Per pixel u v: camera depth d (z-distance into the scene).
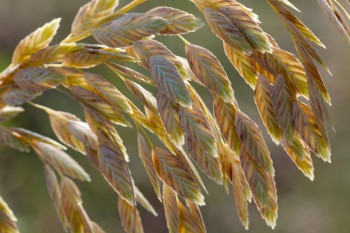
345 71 1.42
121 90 1.24
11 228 0.26
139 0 0.26
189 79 0.25
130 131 1.29
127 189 0.25
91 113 0.25
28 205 1.24
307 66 0.25
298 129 0.25
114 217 1.28
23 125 1.27
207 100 1.28
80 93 0.25
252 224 1.34
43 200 1.25
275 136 0.26
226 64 1.32
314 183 1.35
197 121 0.25
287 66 0.25
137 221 0.28
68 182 0.27
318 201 1.34
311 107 0.25
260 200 0.25
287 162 1.37
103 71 1.25
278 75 0.25
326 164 1.35
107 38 0.25
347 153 1.34
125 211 0.28
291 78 0.25
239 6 0.25
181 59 0.27
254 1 1.43
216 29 0.25
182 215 0.27
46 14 1.43
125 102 0.25
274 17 1.43
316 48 1.46
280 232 1.33
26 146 0.27
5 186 1.24
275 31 1.43
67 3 1.42
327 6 0.25
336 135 1.36
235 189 0.26
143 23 0.25
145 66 0.25
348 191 1.32
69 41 0.26
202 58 0.25
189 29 0.25
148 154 0.26
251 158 0.25
